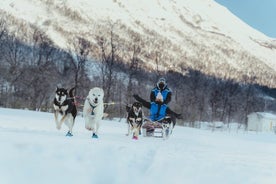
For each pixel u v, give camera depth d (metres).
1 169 6.07
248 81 107.31
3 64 46.50
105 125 18.73
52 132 10.80
